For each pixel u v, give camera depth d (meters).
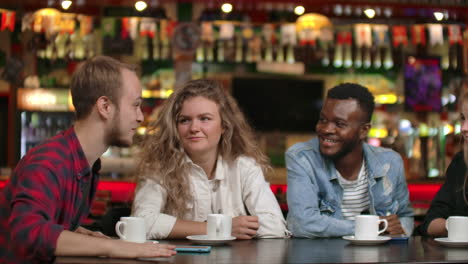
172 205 2.30
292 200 2.38
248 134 2.41
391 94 6.64
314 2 5.75
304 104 7.38
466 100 2.25
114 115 1.77
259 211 2.29
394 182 2.53
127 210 2.55
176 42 6.19
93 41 6.08
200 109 2.25
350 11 5.94
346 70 6.72
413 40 6.03
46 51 5.89
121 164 5.88
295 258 1.58
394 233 2.28
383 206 2.53
